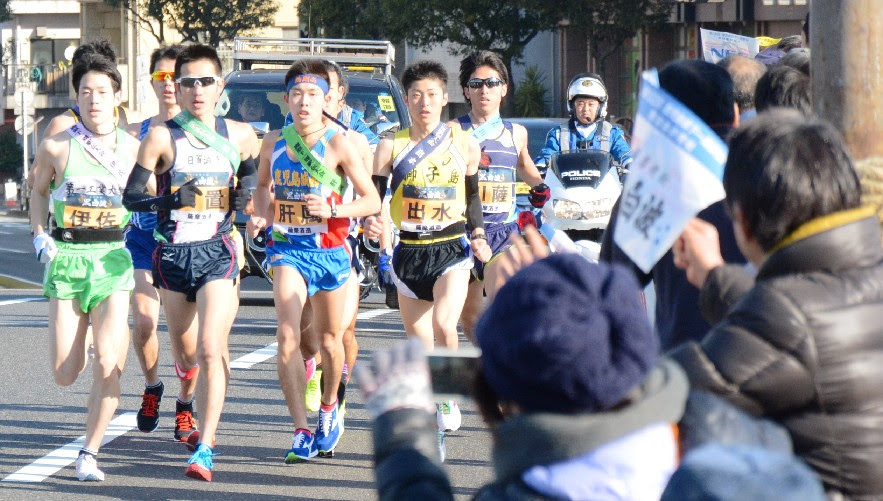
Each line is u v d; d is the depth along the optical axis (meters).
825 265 8.42
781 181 8.41
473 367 7.32
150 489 19.88
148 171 20.28
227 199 20.73
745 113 14.36
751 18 107.69
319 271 21.06
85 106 20.55
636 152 8.79
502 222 24.92
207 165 20.48
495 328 6.34
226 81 44.38
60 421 25.09
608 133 32.50
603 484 6.20
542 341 6.10
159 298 23.11
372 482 20.34
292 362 21.14
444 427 23.23
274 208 21.25
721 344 8.34
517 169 25.83
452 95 146.00
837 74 14.99
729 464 5.84
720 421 6.76
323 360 21.67
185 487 20.00
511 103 127.44
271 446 22.95
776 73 13.87
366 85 44.81
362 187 21.03
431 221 21.92
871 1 14.85
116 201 20.64
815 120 8.80
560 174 31.39
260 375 30.09
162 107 23.66
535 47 137.62
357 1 126.88
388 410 6.92
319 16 128.00
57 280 20.45
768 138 8.60
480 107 24.88
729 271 9.24
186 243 20.47
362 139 21.84
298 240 21.08
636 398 6.30
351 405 26.81
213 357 20.08
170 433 24.09
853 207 8.55
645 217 8.70
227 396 27.53
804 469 5.86
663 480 6.27
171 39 157.25
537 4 114.56
